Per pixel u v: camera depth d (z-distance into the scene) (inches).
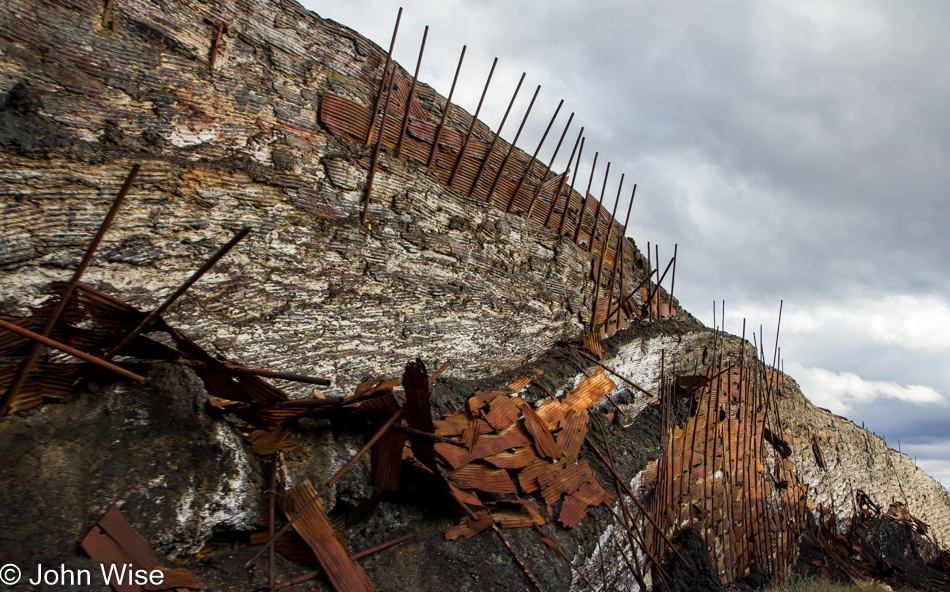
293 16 268.7
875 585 520.4
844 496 665.0
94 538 139.7
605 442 335.3
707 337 496.1
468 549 228.1
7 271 177.0
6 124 180.2
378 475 215.5
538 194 379.2
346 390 259.8
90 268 195.0
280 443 197.9
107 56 210.1
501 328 340.2
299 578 176.7
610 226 428.8
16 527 133.2
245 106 248.1
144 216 209.8
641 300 475.2
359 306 271.4
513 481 272.4
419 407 209.5
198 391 179.6
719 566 402.3
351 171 278.7
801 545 558.6
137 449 161.8
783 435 568.1
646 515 311.6
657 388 430.0
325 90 278.1
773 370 567.5
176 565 159.8
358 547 214.1
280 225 249.1
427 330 299.0
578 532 271.0
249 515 182.4
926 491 904.3
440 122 327.3
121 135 211.5
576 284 402.6
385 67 286.5
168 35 226.8
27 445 146.0
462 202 330.6
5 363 141.7
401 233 294.2
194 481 169.2
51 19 196.9
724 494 421.7
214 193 230.4
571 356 373.7
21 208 181.3
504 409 284.2
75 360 182.4
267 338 237.0
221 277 227.3
